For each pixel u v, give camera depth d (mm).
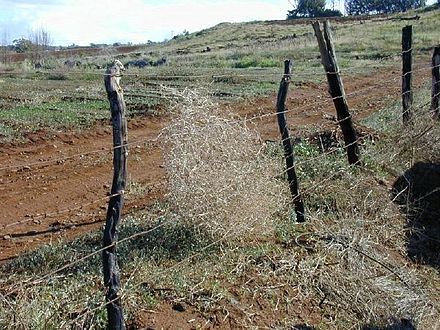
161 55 45875
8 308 4809
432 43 35938
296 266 6129
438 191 8578
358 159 8711
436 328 5828
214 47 58906
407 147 9398
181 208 6355
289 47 43969
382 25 52375
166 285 5465
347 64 27875
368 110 14117
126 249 6078
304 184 7934
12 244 6723
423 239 7480
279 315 5457
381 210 7664
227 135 6520
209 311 5246
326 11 91688
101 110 16234
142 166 10430
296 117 14656
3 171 10031
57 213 7926
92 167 10516
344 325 5535
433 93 10648
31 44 40688
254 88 20281
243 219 6438
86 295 5148
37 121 14094
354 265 6324
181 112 6648
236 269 5898
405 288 6250
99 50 50812
